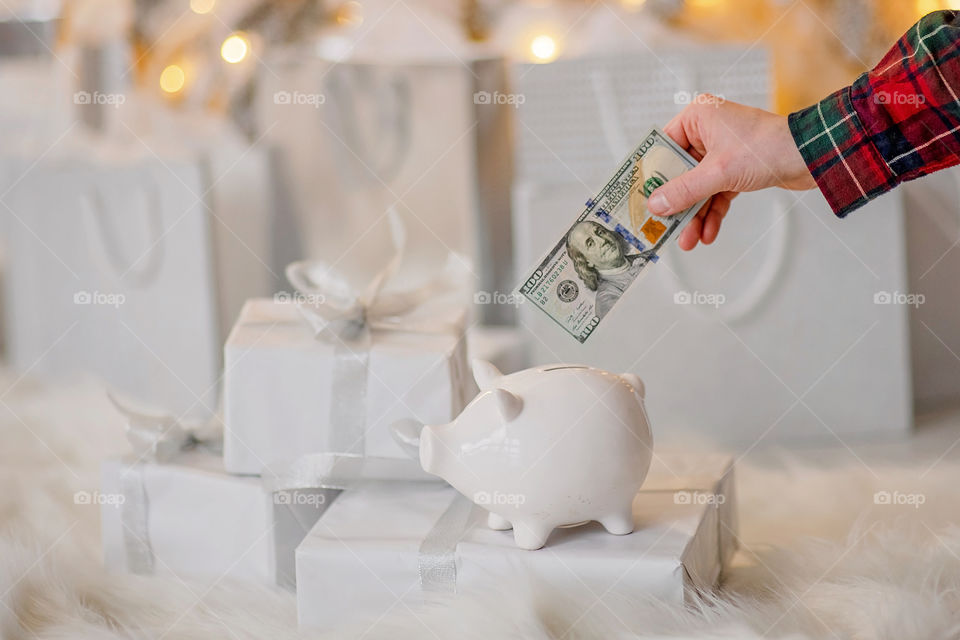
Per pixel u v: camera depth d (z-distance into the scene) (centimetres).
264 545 103
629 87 165
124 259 190
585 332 105
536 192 165
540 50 189
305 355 104
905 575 94
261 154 194
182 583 103
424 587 90
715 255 159
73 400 173
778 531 116
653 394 162
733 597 91
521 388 90
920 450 147
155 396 190
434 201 200
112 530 108
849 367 159
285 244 202
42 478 137
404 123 199
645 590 86
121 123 201
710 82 162
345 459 104
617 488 88
